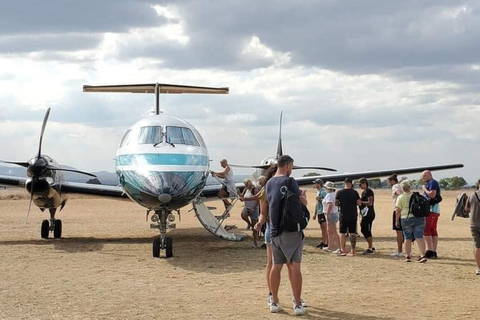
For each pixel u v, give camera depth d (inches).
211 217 626.8
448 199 2284.7
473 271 415.2
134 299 314.2
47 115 583.2
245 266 437.7
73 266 435.5
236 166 613.6
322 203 553.0
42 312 282.7
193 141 503.8
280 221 275.3
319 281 373.4
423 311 288.4
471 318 274.2
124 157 491.2
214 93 694.5
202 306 297.3
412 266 439.5
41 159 581.0
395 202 501.7
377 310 290.7
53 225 645.3
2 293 329.7
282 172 285.4
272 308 284.5
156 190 446.6
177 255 502.9
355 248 541.6
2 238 653.9
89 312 283.0
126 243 604.1
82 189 617.3
